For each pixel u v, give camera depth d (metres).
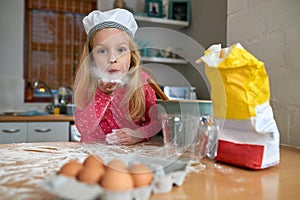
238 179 0.48
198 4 2.15
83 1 2.49
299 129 0.89
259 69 0.55
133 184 0.35
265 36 1.04
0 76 2.32
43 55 2.44
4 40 2.33
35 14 2.40
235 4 1.20
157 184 0.39
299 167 0.58
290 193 0.41
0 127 1.82
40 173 0.48
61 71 2.49
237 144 0.56
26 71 2.40
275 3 0.99
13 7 2.34
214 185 0.44
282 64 0.96
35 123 1.89
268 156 0.55
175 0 2.29
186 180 0.46
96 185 0.33
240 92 0.55
